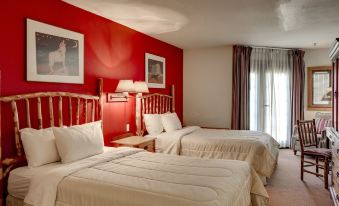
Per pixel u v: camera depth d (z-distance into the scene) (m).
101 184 1.99
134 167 2.45
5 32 2.54
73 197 2.00
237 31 4.59
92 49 3.60
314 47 6.09
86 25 3.48
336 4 3.20
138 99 4.50
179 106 6.38
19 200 2.37
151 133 4.54
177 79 6.25
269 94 6.17
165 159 2.77
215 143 3.98
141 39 4.74
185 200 1.70
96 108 3.64
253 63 6.09
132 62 4.48
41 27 2.85
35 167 2.46
